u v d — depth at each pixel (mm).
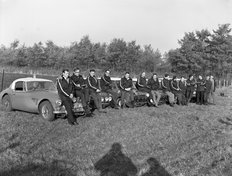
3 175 4250
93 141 6246
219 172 4559
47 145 5824
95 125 7828
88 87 9734
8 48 61938
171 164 4914
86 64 46688
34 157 5055
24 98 9250
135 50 46750
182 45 43969
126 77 11508
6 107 10094
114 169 4660
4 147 5555
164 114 10352
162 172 4551
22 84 9711
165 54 52500
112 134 6895
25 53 52875
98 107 9984
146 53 50594
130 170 4633
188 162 5023
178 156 5340
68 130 7211
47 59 50594
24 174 4293
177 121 9016
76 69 9203
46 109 8461
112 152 5500
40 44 52219
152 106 12695
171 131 7461
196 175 4445
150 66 48250
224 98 19172
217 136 6988
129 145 6035
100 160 5059
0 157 4941
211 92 15062
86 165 4785
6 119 8203
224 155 5379
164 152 5590
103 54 46719
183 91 13977
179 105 13742
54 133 6863
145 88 12531
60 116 8641
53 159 4996
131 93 11562
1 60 52719
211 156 5344
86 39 49750
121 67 44500
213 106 13977
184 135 7082
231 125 8641
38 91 9398
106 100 10914
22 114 9195
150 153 5508
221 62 41125
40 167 4617
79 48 48875
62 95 7906
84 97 9117
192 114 10773
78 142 6133
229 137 6883
